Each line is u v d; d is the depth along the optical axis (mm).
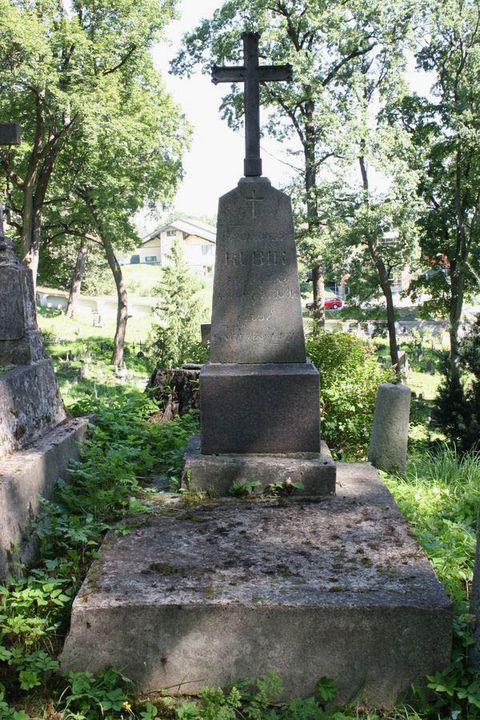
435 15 25891
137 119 28797
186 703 3857
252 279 6312
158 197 32938
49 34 26422
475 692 3732
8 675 3963
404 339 44781
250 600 4004
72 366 31141
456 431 11320
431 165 29812
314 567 4445
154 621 3986
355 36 26656
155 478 6625
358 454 10523
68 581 4578
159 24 28141
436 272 31219
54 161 29859
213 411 6195
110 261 35062
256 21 26781
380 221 25297
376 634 3957
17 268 6344
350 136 24578
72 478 6094
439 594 4082
